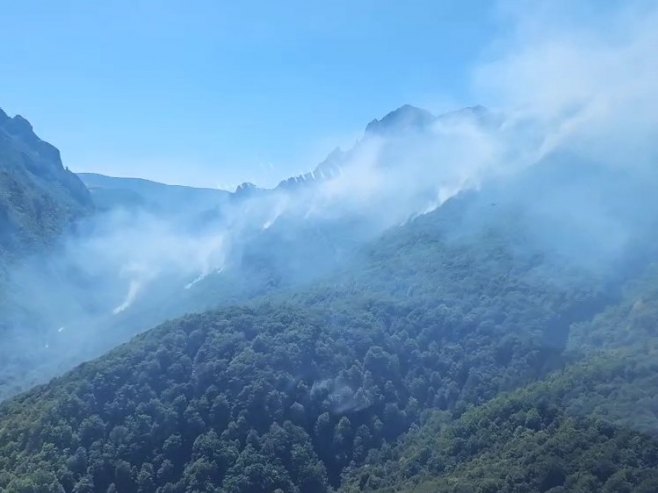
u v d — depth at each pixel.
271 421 123.88
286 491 114.12
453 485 95.88
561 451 91.81
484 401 125.75
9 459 117.12
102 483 113.69
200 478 112.56
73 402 124.12
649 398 95.19
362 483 115.56
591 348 124.44
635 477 82.62
